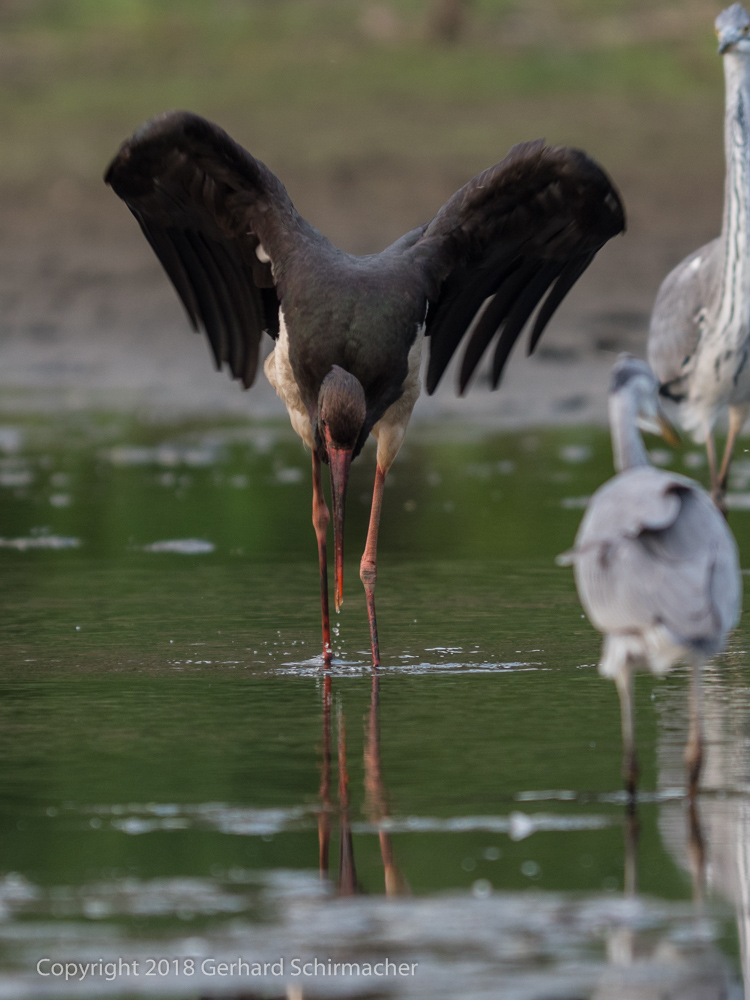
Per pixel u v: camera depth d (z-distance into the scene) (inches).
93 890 257.1
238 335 469.7
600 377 972.6
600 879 259.9
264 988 223.5
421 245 426.0
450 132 1430.9
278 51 1654.8
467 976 225.1
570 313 1067.9
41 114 1502.2
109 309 1151.6
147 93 1547.7
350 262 416.5
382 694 382.6
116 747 338.3
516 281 460.8
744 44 550.6
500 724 353.7
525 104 1496.1
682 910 247.0
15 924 244.4
